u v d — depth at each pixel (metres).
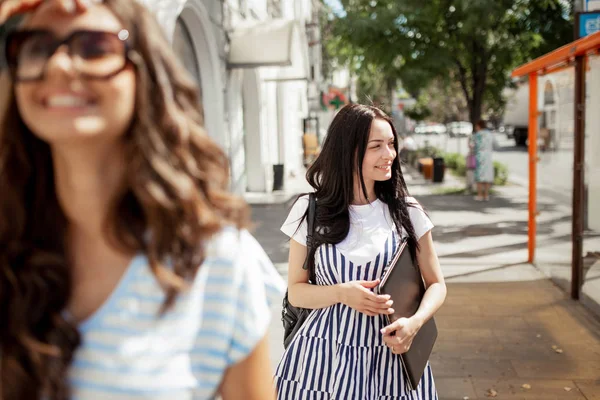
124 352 1.10
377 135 2.54
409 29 15.03
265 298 1.26
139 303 1.11
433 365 4.73
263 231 10.82
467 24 13.51
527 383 4.38
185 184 1.11
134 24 1.11
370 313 2.37
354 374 2.44
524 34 14.77
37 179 1.19
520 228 10.85
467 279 7.26
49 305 1.12
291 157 23.31
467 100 16.44
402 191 2.64
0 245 1.16
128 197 1.14
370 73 17.45
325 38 30.09
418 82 15.28
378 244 2.53
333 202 2.57
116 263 1.16
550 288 6.76
